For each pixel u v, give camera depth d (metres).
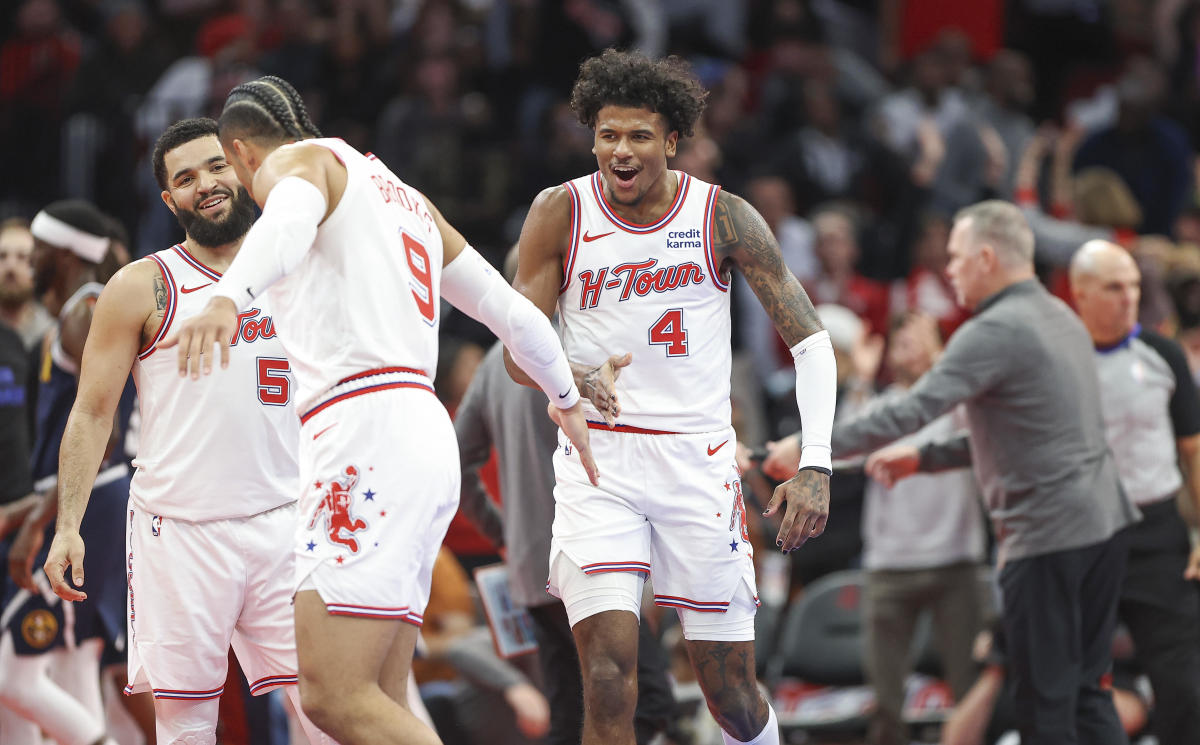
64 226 11.14
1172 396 12.28
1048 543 10.87
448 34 24.95
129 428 10.98
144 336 8.64
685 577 8.28
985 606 14.57
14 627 10.64
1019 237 11.26
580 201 8.39
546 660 10.95
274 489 8.83
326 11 26.47
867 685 15.98
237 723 12.23
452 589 14.26
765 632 16.28
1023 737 11.06
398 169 23.22
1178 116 27.50
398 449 6.97
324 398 7.02
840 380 17.48
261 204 7.05
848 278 21.52
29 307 13.02
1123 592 12.05
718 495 8.30
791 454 10.48
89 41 27.45
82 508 8.24
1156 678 11.98
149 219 22.45
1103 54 31.41
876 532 14.97
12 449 11.16
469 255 7.62
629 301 8.27
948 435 14.36
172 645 8.61
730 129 25.27
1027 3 31.48
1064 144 23.89
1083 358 11.19
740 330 21.28
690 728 14.07
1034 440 10.91
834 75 27.66
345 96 24.73
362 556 6.89
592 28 26.39
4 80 25.06
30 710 10.62
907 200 23.73
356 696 6.89
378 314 7.04
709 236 8.31
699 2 28.89
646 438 8.23
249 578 8.77
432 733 6.96
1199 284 15.96
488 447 11.38
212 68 23.97
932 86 26.23
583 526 8.23
